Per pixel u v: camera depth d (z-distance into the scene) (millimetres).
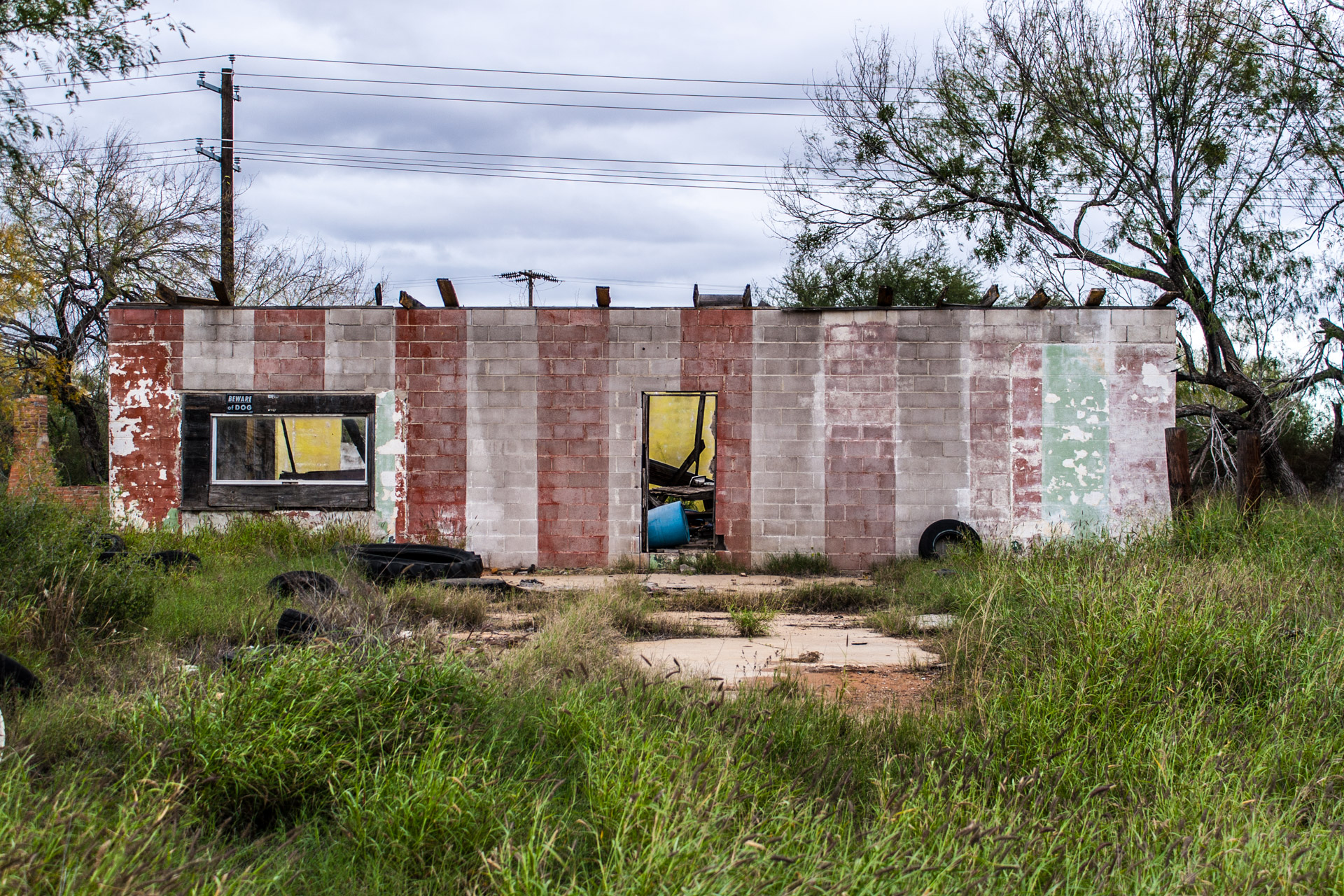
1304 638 5816
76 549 7461
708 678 6121
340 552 11344
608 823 3303
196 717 3936
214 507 14773
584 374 14719
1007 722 4652
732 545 14570
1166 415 14406
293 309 14859
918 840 3209
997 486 14469
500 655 6266
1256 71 19391
